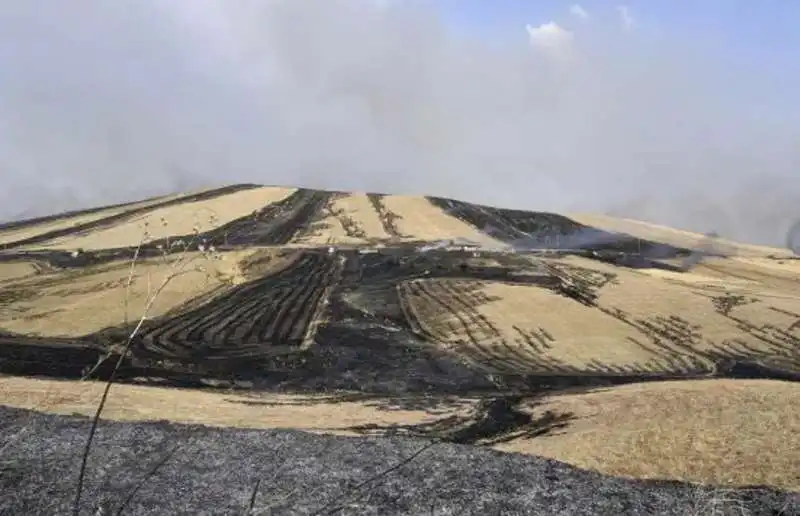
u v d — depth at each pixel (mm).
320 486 12883
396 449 15195
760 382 34094
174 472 13172
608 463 20328
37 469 12656
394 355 45562
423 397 37156
